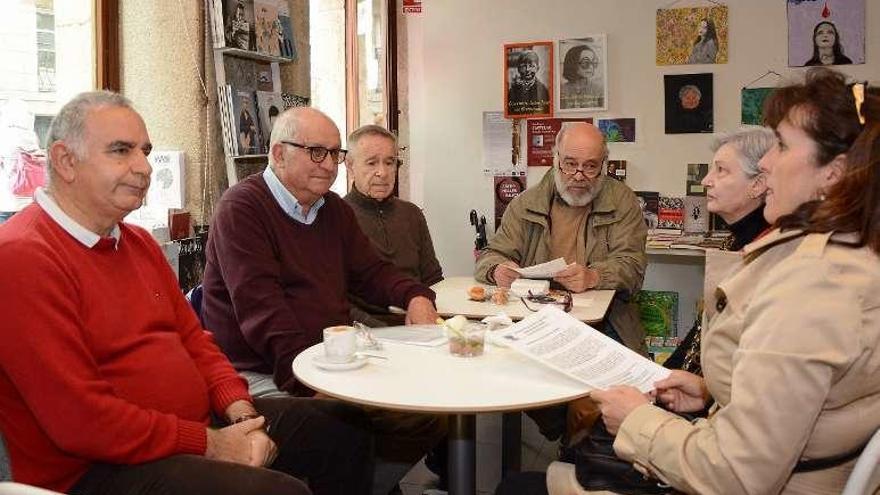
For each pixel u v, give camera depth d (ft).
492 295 8.89
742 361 3.64
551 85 14.48
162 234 8.49
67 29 8.06
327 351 5.53
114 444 4.74
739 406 3.59
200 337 6.35
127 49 8.84
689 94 13.69
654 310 13.94
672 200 13.84
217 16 9.34
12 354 4.55
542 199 10.57
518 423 8.86
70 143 5.04
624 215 10.22
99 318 5.09
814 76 4.03
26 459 4.83
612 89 14.14
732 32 13.42
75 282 4.97
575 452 5.48
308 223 7.91
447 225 15.38
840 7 12.84
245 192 7.53
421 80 16.10
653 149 13.96
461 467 5.99
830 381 3.43
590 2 14.12
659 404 5.27
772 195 4.05
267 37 10.39
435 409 4.68
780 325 3.50
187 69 9.10
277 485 4.82
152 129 9.04
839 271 3.49
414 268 10.53
